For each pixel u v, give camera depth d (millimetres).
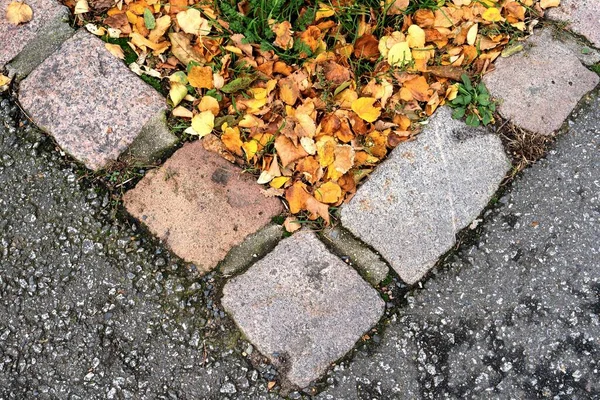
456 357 1039
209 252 1053
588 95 1131
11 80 1109
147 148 1084
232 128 1063
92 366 1025
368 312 1043
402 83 1088
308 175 1049
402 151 1086
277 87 1080
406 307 1052
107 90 1099
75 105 1095
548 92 1123
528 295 1061
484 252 1071
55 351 1029
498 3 1140
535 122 1113
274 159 1054
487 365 1038
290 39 1079
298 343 1029
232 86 1065
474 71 1125
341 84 1071
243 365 1024
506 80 1124
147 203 1065
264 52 1087
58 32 1124
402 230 1067
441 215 1074
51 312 1041
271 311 1035
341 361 1030
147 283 1045
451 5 1127
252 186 1070
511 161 1101
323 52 1089
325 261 1053
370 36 1094
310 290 1043
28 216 1068
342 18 1105
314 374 1024
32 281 1049
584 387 1036
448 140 1095
